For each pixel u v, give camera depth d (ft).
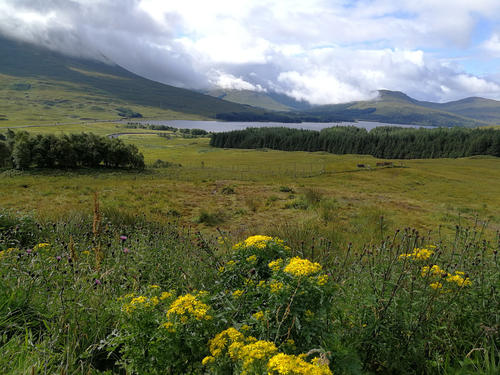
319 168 158.71
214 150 417.90
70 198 55.26
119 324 8.57
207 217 41.16
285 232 26.37
